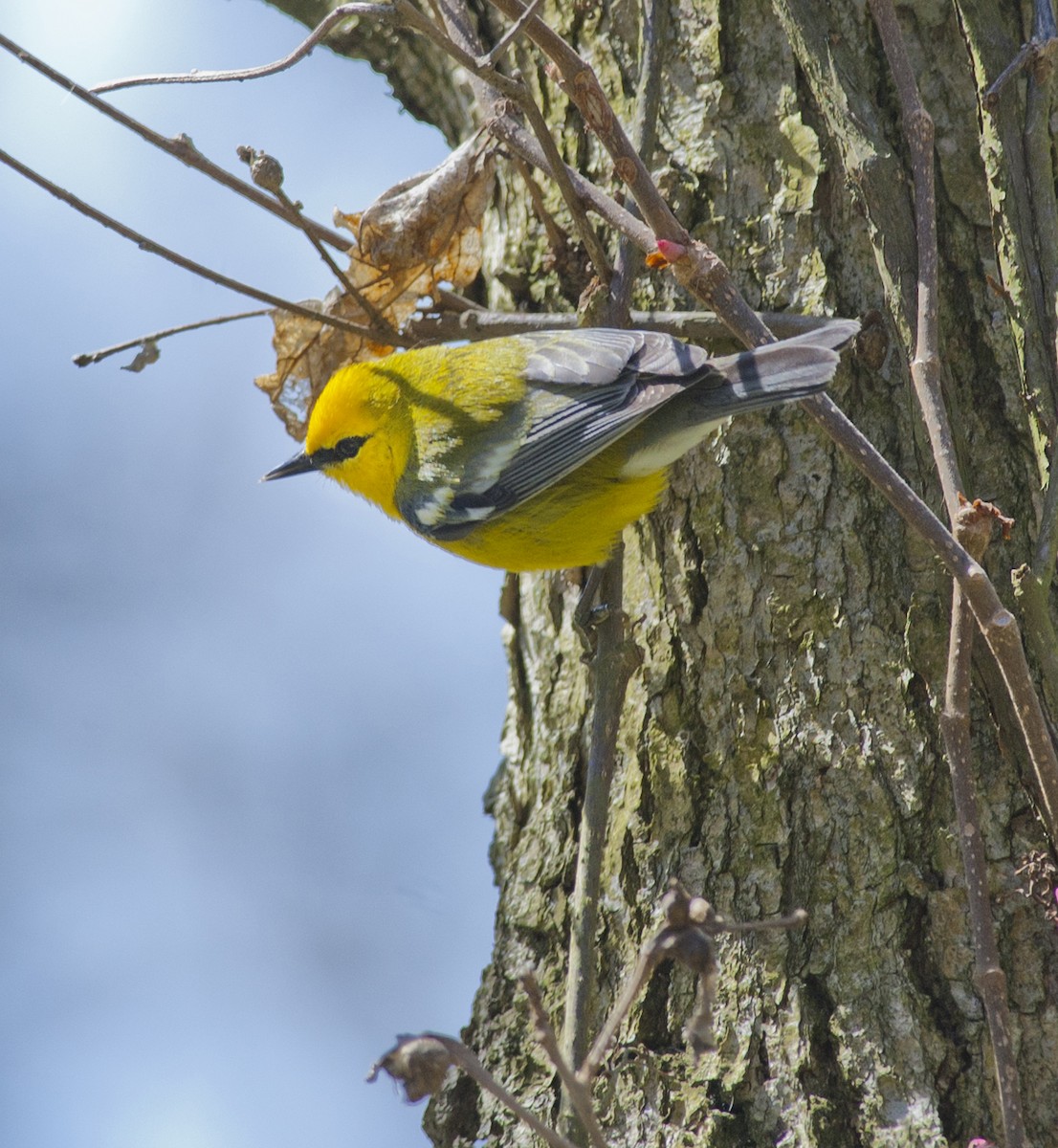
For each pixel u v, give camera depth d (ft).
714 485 23.71
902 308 21.56
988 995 17.78
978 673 21.13
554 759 25.58
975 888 18.28
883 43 21.63
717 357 24.43
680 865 22.39
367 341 29.30
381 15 19.57
